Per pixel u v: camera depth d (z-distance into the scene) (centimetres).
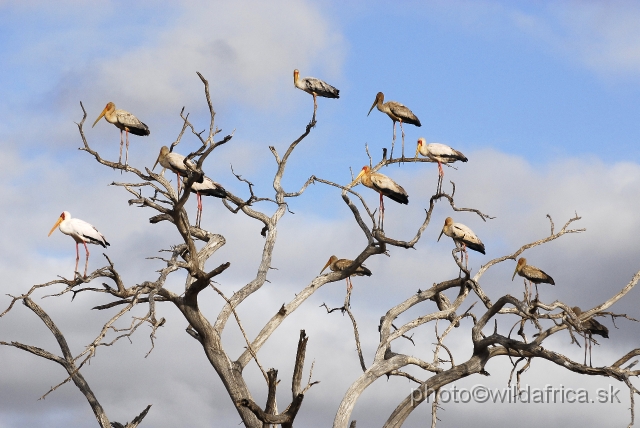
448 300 2252
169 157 2152
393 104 2403
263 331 2127
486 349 2003
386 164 2177
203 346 2050
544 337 1886
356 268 2180
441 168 2320
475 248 2147
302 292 2189
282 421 1427
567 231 2089
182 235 1817
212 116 1694
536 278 2183
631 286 1972
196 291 1905
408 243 1934
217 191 2189
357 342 2164
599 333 2008
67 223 1980
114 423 1986
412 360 2070
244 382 2053
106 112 2317
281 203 2325
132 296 1838
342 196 2159
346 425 1995
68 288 1759
